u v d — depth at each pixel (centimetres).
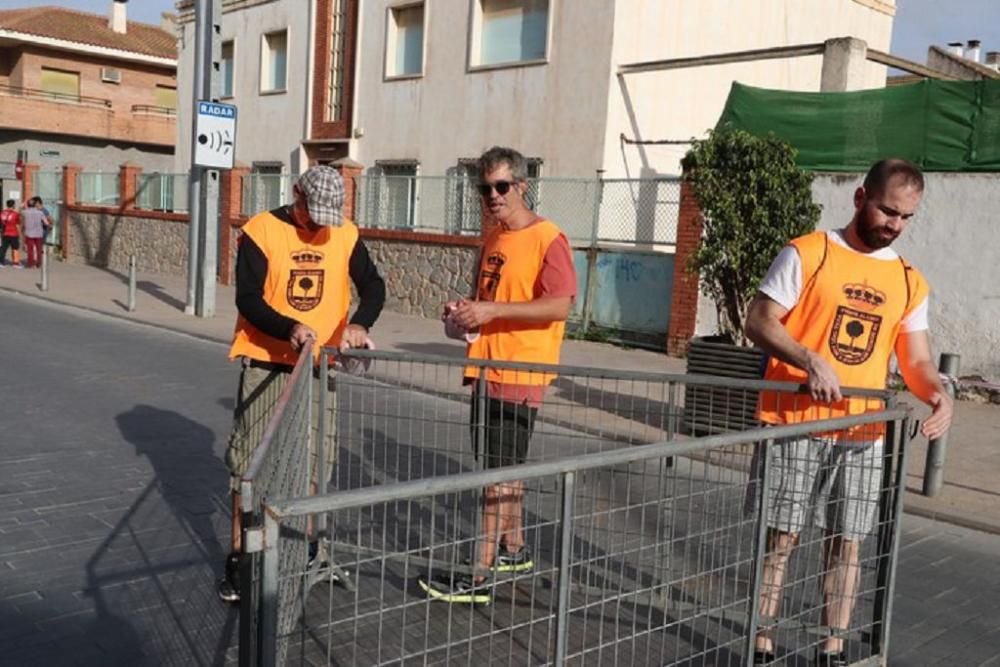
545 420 431
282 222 401
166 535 485
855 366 329
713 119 1670
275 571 189
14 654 353
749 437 284
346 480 437
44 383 870
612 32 1489
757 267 801
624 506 338
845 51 1202
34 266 2289
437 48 1791
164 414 765
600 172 1518
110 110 3509
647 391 435
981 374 973
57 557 448
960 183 977
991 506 592
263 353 400
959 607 443
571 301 397
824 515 331
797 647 345
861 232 327
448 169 1789
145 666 349
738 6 1681
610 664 337
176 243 2161
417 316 1581
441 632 356
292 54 2158
